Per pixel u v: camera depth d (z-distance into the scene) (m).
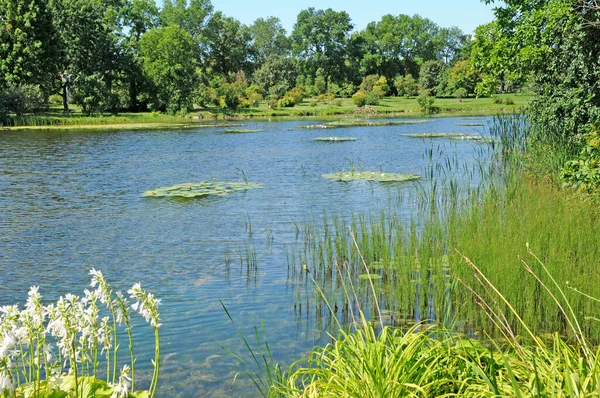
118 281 9.59
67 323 3.68
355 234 11.30
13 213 15.54
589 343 6.42
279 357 6.52
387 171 23.25
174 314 7.95
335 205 16.12
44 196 18.23
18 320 3.59
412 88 106.00
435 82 106.81
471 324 7.29
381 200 16.66
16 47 59.62
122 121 63.88
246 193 18.39
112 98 70.25
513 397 3.75
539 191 12.10
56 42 63.44
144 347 6.84
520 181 14.55
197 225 13.87
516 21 17.19
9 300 8.75
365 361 4.10
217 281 9.48
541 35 15.73
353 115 78.06
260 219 14.43
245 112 80.12
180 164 26.62
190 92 76.62
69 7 68.69
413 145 33.81
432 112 80.56
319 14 125.25
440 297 7.74
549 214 9.51
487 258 8.12
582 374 3.83
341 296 8.56
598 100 15.48
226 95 82.94
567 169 12.05
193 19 119.25
